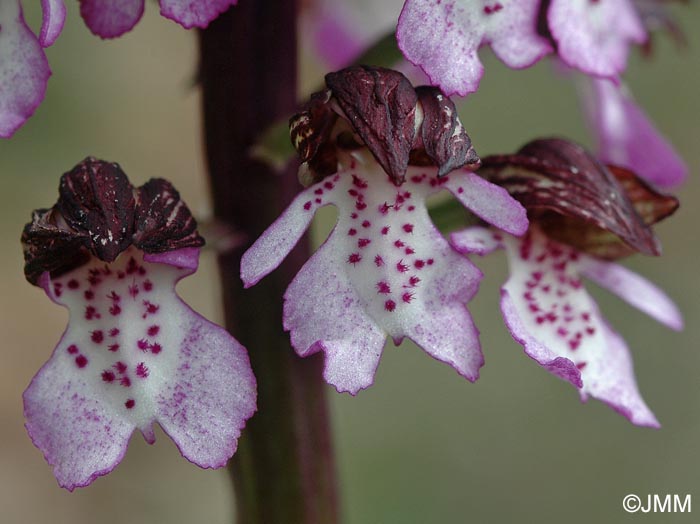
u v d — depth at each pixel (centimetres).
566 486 28
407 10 13
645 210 15
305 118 14
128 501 28
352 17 18
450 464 28
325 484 15
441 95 14
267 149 14
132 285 14
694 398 29
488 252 14
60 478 13
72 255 13
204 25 13
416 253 13
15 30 13
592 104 17
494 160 14
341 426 28
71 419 13
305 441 14
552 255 14
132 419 13
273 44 14
